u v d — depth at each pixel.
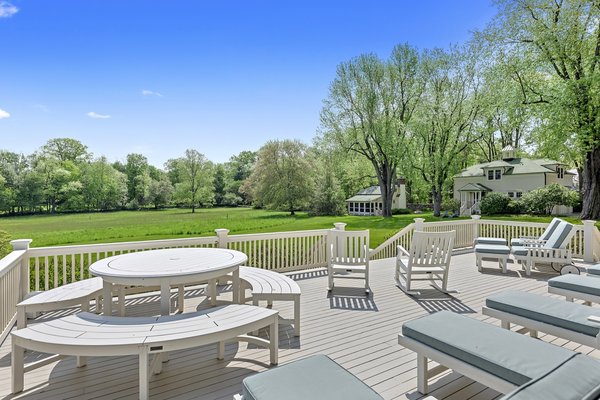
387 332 3.45
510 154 26.19
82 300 3.14
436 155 22.50
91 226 28.50
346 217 30.23
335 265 5.01
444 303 4.42
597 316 2.62
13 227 28.52
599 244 7.00
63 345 2.13
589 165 13.92
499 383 1.89
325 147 24.64
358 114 23.34
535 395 1.38
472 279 5.71
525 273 6.16
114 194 48.94
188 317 2.62
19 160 42.97
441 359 2.19
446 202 26.11
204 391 2.38
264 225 25.39
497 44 14.48
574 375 1.53
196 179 46.69
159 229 24.53
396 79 22.52
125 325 2.45
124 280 2.92
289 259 6.43
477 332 2.30
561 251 5.81
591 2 12.06
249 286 4.21
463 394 2.31
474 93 20.70
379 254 8.93
